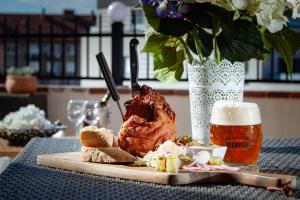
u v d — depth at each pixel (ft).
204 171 3.54
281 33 4.62
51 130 8.57
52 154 4.25
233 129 3.96
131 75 4.50
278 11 4.19
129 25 20.93
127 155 3.84
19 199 2.97
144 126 4.16
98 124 8.69
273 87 15.42
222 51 4.20
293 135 14.49
